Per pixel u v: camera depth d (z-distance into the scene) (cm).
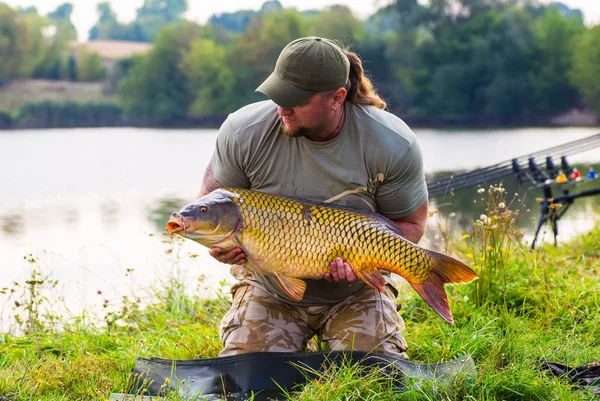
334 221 315
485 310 455
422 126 3997
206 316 505
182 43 5003
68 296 667
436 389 317
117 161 2300
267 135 327
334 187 329
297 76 299
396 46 4816
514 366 339
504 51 4581
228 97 4888
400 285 532
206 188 351
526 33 4634
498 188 518
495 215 500
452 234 697
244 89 4881
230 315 355
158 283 687
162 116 4769
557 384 320
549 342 388
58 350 444
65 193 1684
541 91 4478
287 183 331
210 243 309
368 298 351
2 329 529
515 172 704
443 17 4838
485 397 320
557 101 4497
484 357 367
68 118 4503
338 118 318
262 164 330
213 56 4881
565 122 4247
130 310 535
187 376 334
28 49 5238
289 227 312
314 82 299
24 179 1898
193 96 4828
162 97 4812
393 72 4769
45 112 4447
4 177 1925
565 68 4522
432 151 2336
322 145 322
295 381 331
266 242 312
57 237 1155
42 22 5347
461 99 4525
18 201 1569
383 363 332
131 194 1678
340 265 313
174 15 8094
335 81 301
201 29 5203
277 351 343
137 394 324
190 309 536
